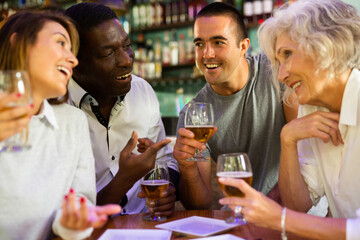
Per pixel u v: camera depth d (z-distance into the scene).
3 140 1.00
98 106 1.92
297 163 1.45
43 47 1.19
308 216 1.09
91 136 1.91
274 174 2.03
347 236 1.04
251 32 4.11
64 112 1.42
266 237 1.14
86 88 1.88
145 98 2.11
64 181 1.30
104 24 1.74
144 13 4.61
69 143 1.36
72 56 1.26
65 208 1.02
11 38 1.21
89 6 1.78
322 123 1.35
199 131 1.47
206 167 1.99
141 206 2.01
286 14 1.33
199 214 1.42
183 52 4.43
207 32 1.89
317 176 1.49
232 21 1.90
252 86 2.01
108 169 1.95
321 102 1.36
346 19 1.27
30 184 1.19
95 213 1.03
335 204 1.43
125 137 2.00
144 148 1.60
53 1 4.55
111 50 1.76
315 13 1.28
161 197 1.41
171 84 4.71
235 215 1.34
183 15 4.43
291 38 1.30
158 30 4.69
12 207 1.15
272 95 1.97
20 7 4.88
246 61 2.04
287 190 1.48
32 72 1.19
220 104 2.04
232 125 2.03
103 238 1.13
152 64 4.55
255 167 2.06
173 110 4.71
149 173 1.37
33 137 1.26
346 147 1.33
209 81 1.95
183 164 1.60
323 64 1.25
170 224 1.27
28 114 1.01
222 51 1.89
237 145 2.05
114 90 1.82
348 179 1.34
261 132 2.00
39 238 1.20
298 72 1.30
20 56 1.18
